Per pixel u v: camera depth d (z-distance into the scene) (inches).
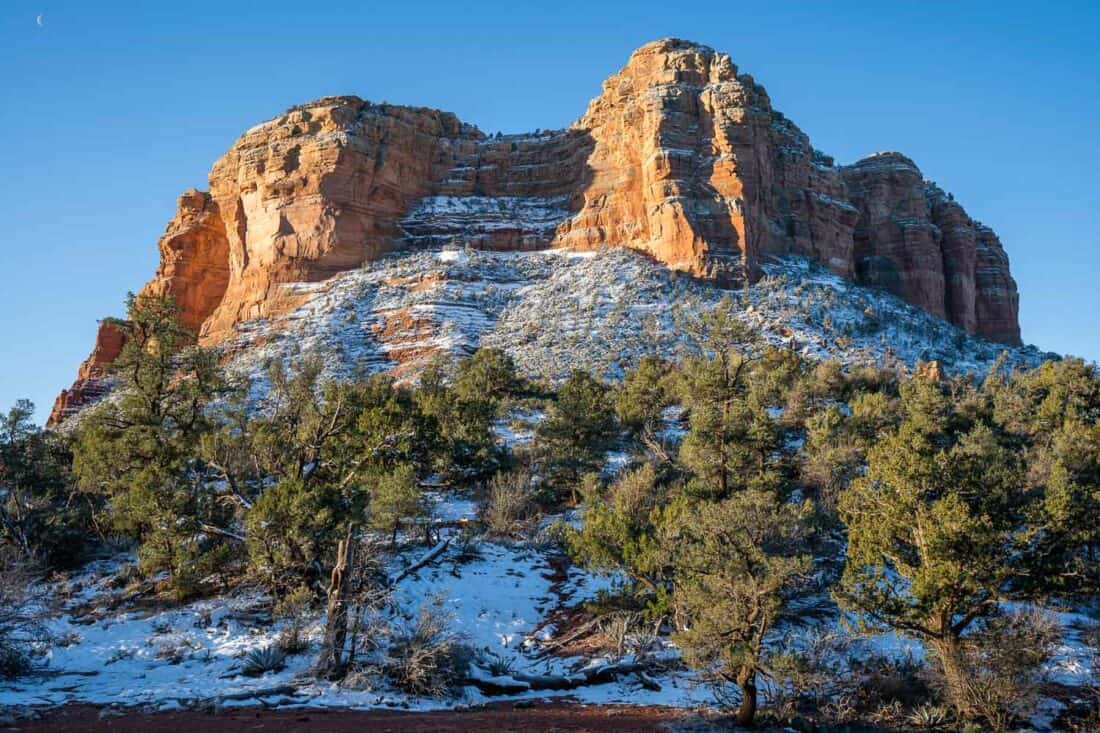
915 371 2422.5
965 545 734.5
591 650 897.5
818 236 4330.7
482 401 1713.8
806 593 937.5
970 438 1422.2
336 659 771.4
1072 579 781.9
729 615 668.7
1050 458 1199.6
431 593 1039.0
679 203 3875.5
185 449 1269.7
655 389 1872.5
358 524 933.2
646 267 3705.7
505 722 647.1
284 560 1010.1
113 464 1236.5
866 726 678.5
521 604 1051.3
